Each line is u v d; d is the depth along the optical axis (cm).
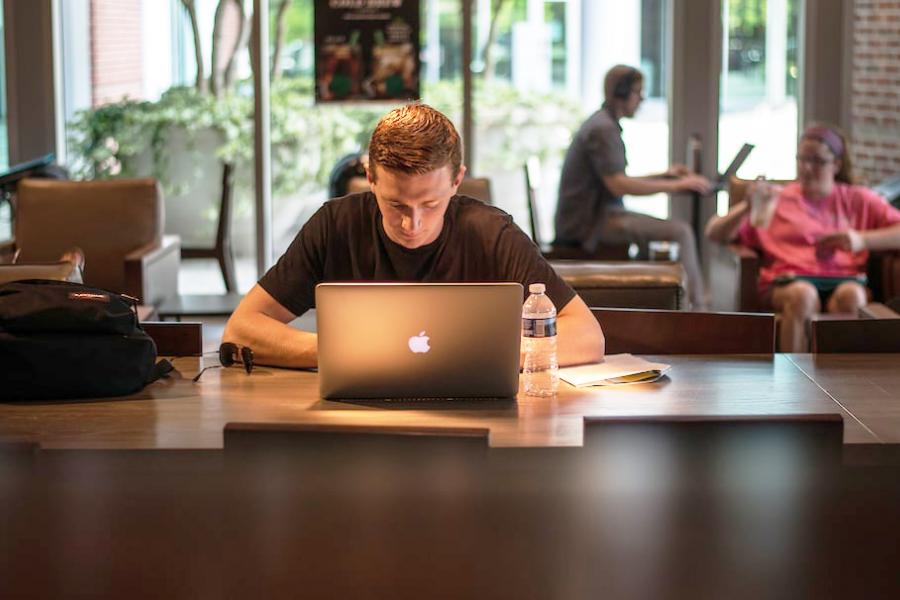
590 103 732
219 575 212
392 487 206
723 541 208
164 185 733
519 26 722
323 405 250
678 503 208
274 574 210
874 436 227
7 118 723
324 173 728
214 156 729
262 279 292
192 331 302
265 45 717
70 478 219
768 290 528
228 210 641
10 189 636
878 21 712
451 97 722
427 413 243
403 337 246
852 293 514
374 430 204
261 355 284
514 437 224
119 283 568
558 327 279
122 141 731
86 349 256
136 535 212
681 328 309
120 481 219
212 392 263
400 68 718
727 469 207
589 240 657
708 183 646
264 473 207
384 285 245
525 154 734
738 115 728
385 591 209
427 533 207
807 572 211
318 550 208
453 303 245
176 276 593
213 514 211
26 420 241
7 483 212
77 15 722
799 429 206
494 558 208
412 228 261
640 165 736
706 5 718
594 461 208
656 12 725
